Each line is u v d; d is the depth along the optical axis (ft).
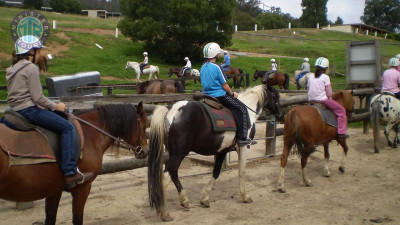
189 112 15.33
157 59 99.40
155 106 22.89
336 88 58.85
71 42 96.37
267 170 23.61
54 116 10.93
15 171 9.92
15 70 10.48
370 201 17.66
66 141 10.86
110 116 13.00
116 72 76.02
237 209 16.63
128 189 19.43
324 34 173.99
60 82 36.37
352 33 184.65
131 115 13.42
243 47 122.01
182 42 95.81
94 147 12.23
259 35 137.49
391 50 105.19
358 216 15.72
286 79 63.00
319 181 21.25
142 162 19.08
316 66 21.30
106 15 216.95
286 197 18.38
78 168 11.47
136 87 43.32
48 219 12.01
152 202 14.47
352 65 37.63
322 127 20.12
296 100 28.27
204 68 16.98
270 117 26.50
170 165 15.15
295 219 15.42
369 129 38.06
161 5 95.25
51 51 85.66
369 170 23.47
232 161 25.27
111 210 16.31
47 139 10.80
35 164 10.34
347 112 23.50
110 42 105.60
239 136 16.80
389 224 14.80
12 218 15.25
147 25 92.73
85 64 79.46
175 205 17.04
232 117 16.71
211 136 15.90
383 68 65.46
